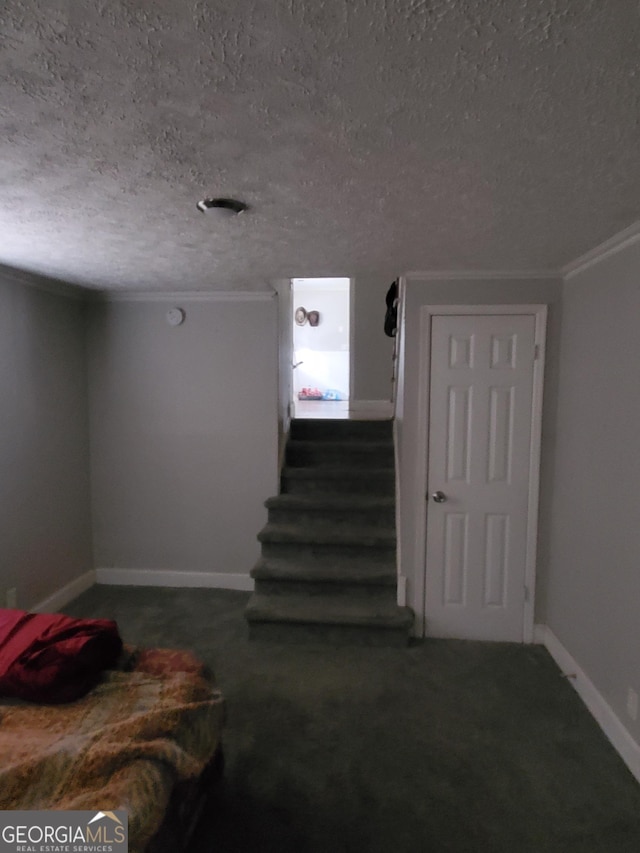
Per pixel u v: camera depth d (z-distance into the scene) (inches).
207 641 126.6
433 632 129.6
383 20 36.9
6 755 56.6
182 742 64.5
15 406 125.4
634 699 85.6
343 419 182.2
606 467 96.0
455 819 75.9
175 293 150.1
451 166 61.6
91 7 35.4
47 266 115.9
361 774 84.5
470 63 41.8
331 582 132.0
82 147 57.1
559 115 49.8
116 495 158.9
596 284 101.7
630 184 66.9
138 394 155.6
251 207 76.0
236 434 154.0
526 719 98.7
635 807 78.3
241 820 75.3
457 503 126.3
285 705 102.3
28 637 74.7
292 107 48.4
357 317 253.8
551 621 123.3
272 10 35.9
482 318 122.1
